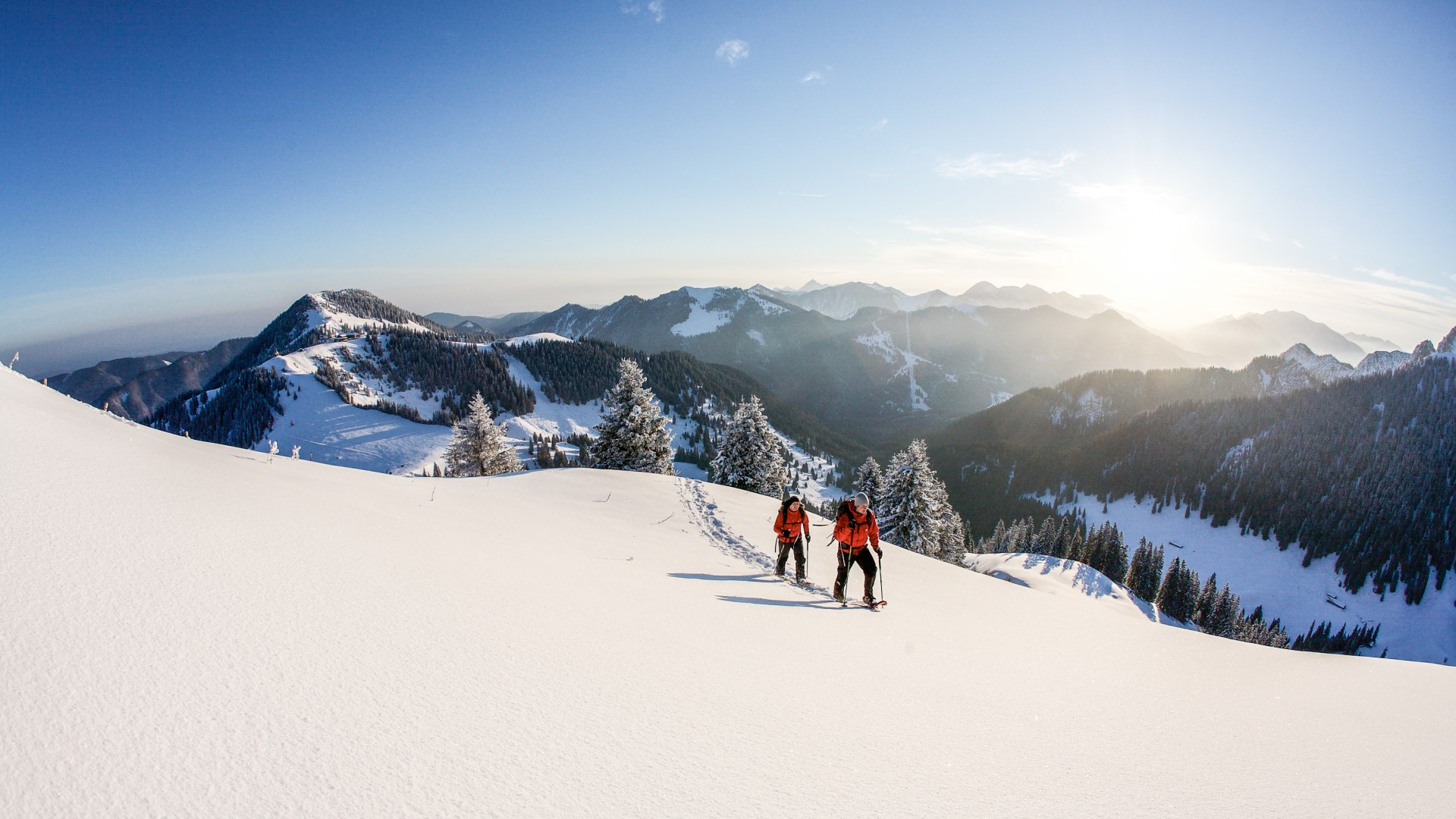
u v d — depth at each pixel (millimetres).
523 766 2275
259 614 2990
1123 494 195250
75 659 2150
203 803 1619
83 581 2756
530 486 15727
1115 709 4586
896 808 2521
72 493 3805
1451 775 3742
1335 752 4055
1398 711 5230
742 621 5578
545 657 3453
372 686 2604
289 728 2119
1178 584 95062
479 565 5289
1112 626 9031
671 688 3441
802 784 2596
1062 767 3250
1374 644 125500
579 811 2062
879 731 3389
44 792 1475
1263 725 4578
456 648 3250
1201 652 7742
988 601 9828
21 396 6414
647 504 15523
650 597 5758
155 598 2818
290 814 1680
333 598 3496
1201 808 2957
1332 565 149125
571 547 7992
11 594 2453
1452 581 134375
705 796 2342
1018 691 4746
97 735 1786
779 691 3775
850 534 8031
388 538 5363
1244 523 167500
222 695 2205
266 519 4711
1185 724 4395
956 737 3486
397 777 2008
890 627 6762
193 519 4129
